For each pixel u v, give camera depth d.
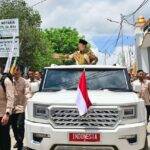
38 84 10.34
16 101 11.70
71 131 8.82
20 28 37.03
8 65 14.21
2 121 9.56
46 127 8.91
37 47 38.81
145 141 9.48
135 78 19.12
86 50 12.00
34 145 9.07
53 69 10.56
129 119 9.01
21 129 11.72
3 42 15.35
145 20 37.34
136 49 38.00
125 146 8.89
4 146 9.95
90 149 8.85
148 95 16.52
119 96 9.38
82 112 8.76
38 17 38.12
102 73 10.38
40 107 9.09
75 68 10.51
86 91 8.86
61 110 8.91
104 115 8.88
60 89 10.12
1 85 9.63
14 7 37.44
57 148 8.92
